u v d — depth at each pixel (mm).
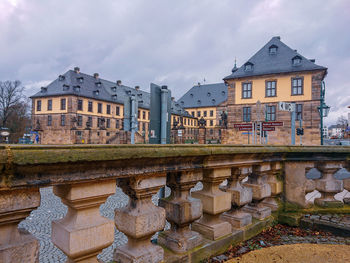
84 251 1558
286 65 35031
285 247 2818
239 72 37594
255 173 3455
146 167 1832
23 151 1207
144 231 1911
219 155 2465
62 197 1576
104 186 1633
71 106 54188
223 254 2602
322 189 3840
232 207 3027
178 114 77812
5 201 1263
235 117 36781
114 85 70688
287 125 33656
